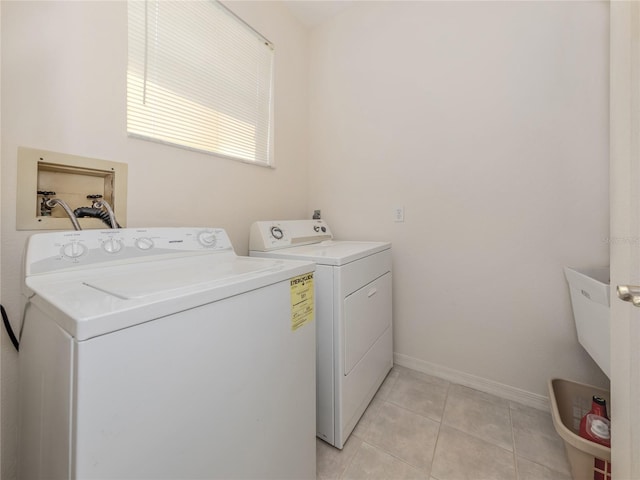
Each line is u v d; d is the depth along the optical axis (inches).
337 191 85.2
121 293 23.5
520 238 59.5
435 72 68.1
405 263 74.0
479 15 62.4
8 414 34.5
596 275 52.5
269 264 39.5
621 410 30.9
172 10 52.2
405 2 72.1
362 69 79.6
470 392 64.1
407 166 72.8
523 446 48.6
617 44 34.4
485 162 62.7
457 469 44.4
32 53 35.4
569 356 55.7
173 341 22.3
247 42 68.6
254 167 70.8
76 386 17.3
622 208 31.1
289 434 35.3
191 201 55.9
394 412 57.5
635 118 28.3
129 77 46.4
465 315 66.3
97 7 41.5
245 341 28.8
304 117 89.1
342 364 47.9
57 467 19.2
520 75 58.3
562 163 54.9
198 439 24.2
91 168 41.0
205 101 58.9
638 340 26.7
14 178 34.6
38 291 24.6
